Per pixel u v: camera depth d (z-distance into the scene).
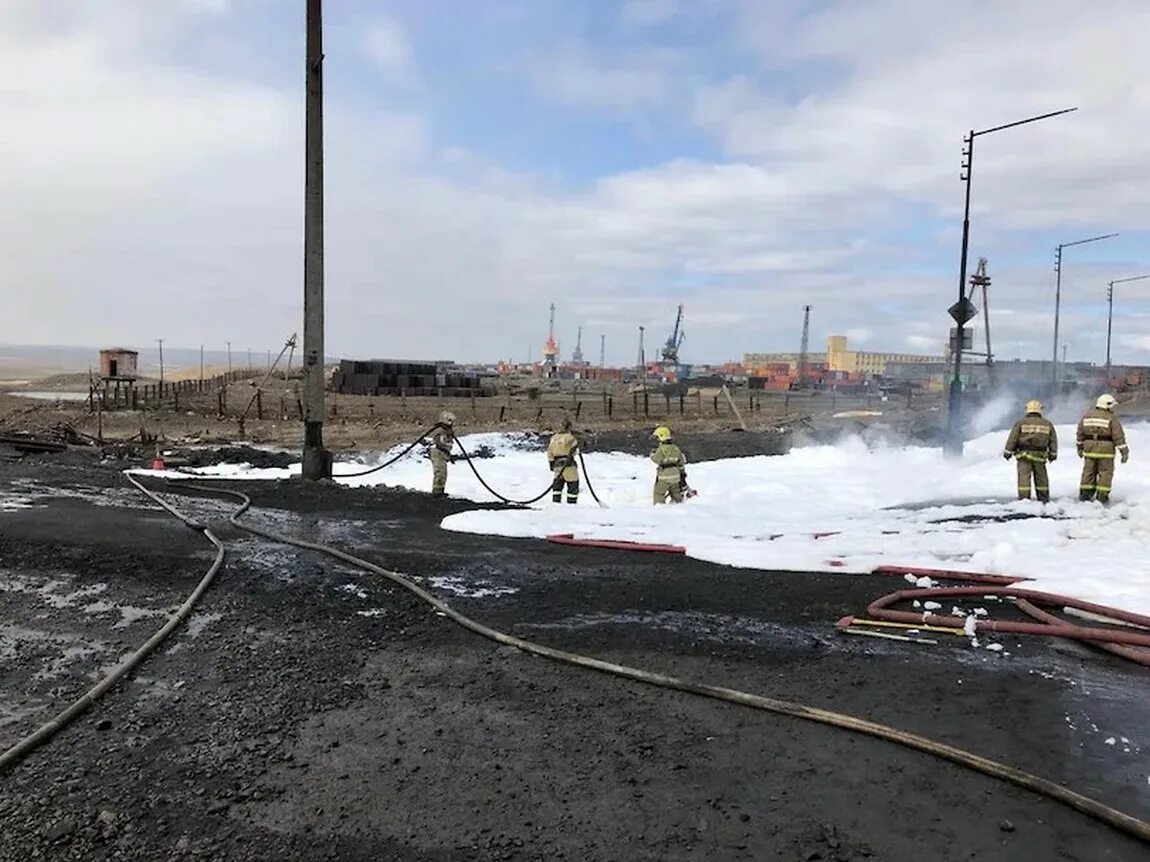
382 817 3.89
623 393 70.06
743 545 10.36
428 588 8.02
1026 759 4.55
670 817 3.92
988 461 18.70
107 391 41.69
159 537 9.90
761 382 83.56
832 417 37.59
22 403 42.31
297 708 5.12
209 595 7.55
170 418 34.28
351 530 11.19
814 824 3.88
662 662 6.01
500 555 9.75
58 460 19.16
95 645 6.19
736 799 4.10
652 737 4.79
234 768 4.34
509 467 20.61
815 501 14.66
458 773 4.32
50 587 7.69
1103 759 4.56
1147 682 5.76
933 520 12.43
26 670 5.66
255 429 30.88
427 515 12.77
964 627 6.79
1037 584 8.13
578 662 5.94
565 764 4.44
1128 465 16.22
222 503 13.23
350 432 30.06
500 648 6.32
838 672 5.86
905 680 5.71
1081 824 3.92
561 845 3.68
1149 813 4.00
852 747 4.68
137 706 5.12
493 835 3.75
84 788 4.11
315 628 6.70
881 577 8.80
